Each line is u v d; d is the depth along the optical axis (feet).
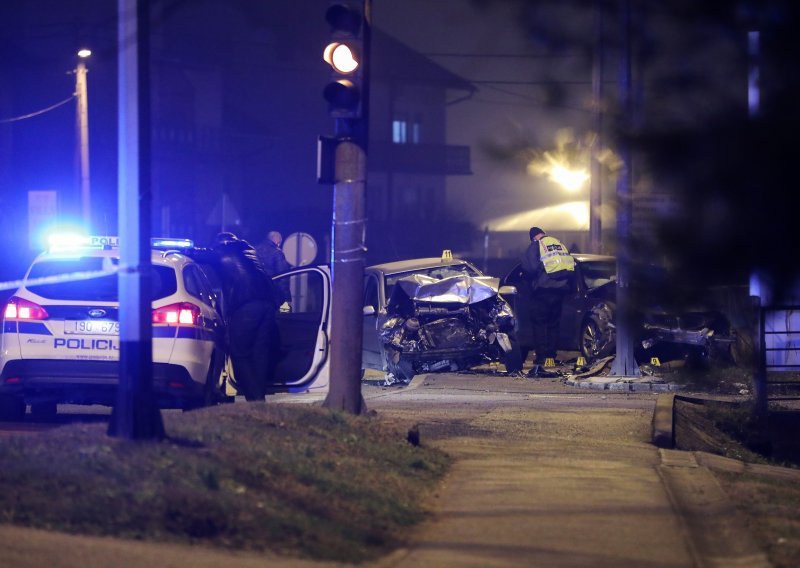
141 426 93.50
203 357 138.21
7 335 135.44
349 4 120.98
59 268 139.23
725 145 59.62
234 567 69.46
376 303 226.99
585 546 80.53
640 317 64.39
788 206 59.21
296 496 87.10
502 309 221.05
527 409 163.02
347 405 125.59
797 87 59.47
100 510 77.30
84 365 134.31
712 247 60.39
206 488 83.15
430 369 226.17
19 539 71.87
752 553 80.12
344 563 73.72
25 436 94.68
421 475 105.91
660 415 141.49
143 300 94.27
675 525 87.45
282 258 244.01
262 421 110.01
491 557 77.05
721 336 198.39
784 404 180.24
